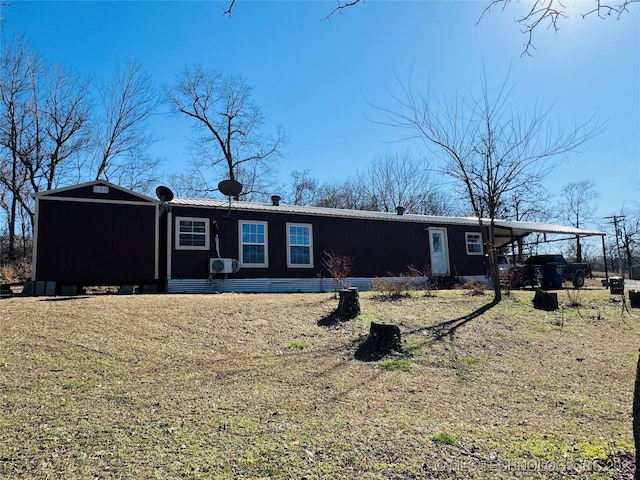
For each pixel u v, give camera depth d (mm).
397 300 10359
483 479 2975
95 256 11742
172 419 3928
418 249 17609
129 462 3146
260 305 9000
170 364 5488
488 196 10859
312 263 15133
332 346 6559
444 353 6449
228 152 31672
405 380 5246
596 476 3010
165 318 7562
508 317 8969
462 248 18797
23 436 3510
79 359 5426
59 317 7191
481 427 3932
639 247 41531
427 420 4055
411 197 36562
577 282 17797
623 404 4656
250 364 5637
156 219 12594
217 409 4188
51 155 24609
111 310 7863
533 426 3992
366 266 16203
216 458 3221
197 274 13102
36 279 11078
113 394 4473
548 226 20562
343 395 4664
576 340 7598
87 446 3381
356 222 16344
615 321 9039
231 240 13797
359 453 3338
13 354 5438
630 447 3504
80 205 11773
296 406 4316
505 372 5770
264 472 3029
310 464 3154
